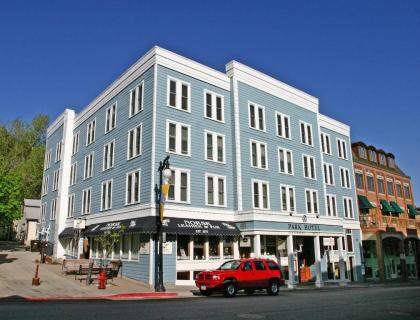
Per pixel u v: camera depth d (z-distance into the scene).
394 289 25.30
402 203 54.62
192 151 26.94
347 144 44.78
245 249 28.86
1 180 41.97
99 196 31.45
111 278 25.05
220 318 10.31
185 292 19.86
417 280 45.78
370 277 44.19
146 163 25.20
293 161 34.03
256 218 26.70
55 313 11.02
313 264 34.53
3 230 68.50
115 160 29.62
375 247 43.69
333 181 40.78
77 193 36.38
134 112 28.02
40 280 21.62
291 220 29.33
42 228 43.47
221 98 30.08
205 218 26.41
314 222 31.36
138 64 28.38
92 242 31.80
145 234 24.16
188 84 27.97
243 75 31.38
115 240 24.30
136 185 26.14
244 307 13.09
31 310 11.70
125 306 13.23
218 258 26.67
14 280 21.08
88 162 34.97
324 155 40.38
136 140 27.14
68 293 17.66
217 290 18.20
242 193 28.66
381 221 47.59
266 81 33.38
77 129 39.25
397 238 45.59
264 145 31.70
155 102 25.62
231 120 30.22
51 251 38.69
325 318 10.62
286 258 31.08
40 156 59.19
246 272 18.92
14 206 42.38
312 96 38.25
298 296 18.56
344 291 23.00
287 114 34.84
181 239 25.14
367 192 47.03
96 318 10.09
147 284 22.84
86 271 24.89
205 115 28.47
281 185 32.16
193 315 10.88
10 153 58.62
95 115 34.97
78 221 30.03
